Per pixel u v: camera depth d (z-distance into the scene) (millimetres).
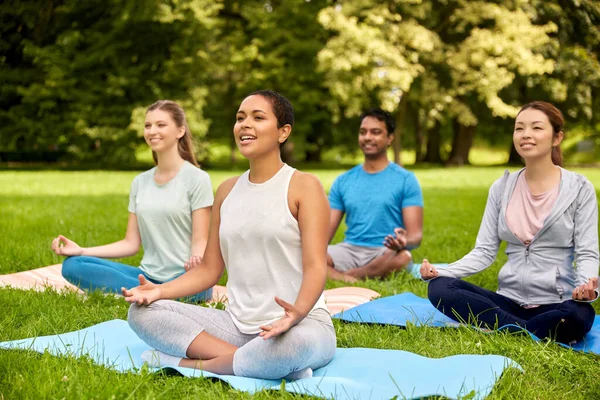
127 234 4941
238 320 3189
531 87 25188
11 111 22969
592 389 2934
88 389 2705
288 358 2861
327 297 4879
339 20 20469
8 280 5145
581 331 3586
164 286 3211
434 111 23484
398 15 21125
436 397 2693
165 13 21234
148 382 2869
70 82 22281
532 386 2939
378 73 20938
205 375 2926
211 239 3332
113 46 22219
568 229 3902
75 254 4719
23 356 3123
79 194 13391
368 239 5934
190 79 23312
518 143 4012
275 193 3107
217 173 21828
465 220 10109
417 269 6191
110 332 3709
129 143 23281
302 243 3049
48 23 22047
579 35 23062
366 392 2764
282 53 24719
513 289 4062
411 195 5871
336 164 29656
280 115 3111
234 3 25641
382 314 4223
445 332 3822
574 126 29141
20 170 23188
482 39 21703
